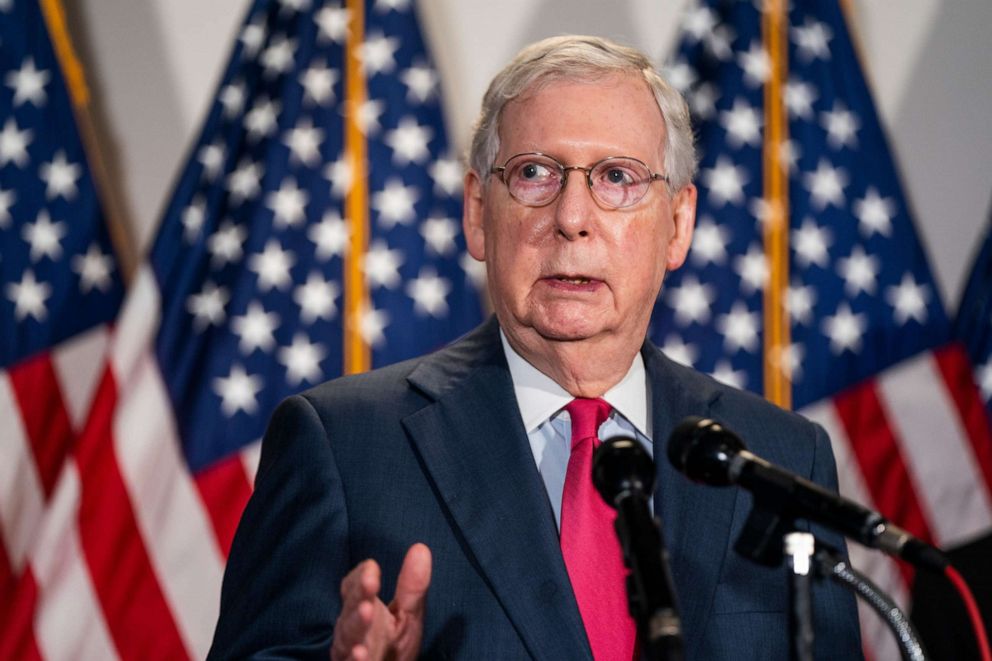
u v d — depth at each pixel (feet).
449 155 22.09
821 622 10.93
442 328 21.59
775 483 7.81
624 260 10.75
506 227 10.96
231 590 10.55
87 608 19.88
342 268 21.45
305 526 10.39
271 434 11.34
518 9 23.76
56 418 21.50
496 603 10.10
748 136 22.36
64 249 21.79
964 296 23.57
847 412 22.15
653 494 10.89
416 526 10.45
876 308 22.39
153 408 20.45
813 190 22.43
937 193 24.29
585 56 11.07
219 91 21.74
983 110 24.57
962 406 22.41
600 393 11.27
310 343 21.20
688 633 10.23
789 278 22.21
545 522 10.41
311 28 22.00
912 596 17.51
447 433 10.91
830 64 22.85
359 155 21.74
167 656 20.03
